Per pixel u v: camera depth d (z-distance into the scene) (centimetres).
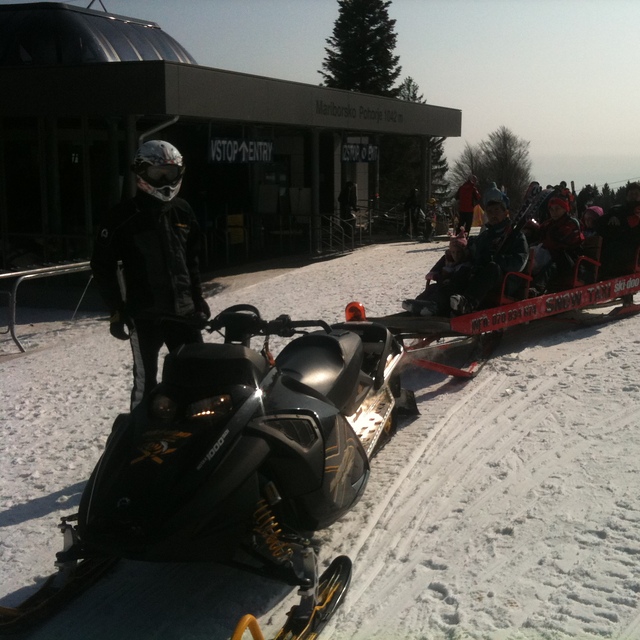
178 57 2023
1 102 1420
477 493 462
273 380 392
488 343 784
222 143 1567
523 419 584
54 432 614
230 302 1196
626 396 615
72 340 1052
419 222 2273
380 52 5869
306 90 1761
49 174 1595
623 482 458
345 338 469
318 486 371
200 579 394
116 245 467
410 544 410
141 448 341
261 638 294
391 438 563
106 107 1348
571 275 855
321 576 369
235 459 339
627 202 934
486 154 7444
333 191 2434
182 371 353
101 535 327
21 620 352
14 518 464
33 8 1817
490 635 324
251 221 2008
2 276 969
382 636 333
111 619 363
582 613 335
